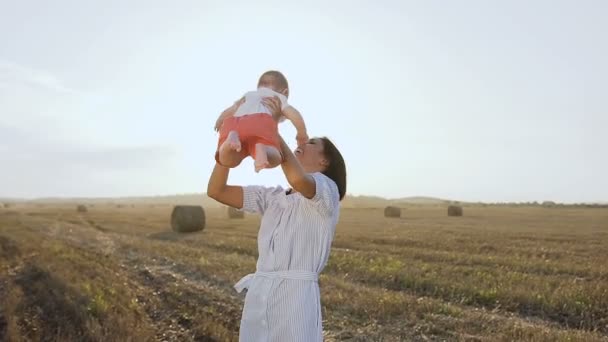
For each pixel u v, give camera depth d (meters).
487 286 10.43
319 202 2.95
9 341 6.35
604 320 8.31
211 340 6.93
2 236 19.97
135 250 17.78
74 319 7.37
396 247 17.94
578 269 12.88
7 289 9.21
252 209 3.24
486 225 31.98
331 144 3.31
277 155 2.67
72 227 31.48
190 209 28.55
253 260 14.36
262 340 2.99
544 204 104.88
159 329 7.52
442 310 8.39
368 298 8.97
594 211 63.06
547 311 8.97
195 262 13.82
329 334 7.36
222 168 3.18
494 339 6.87
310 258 3.03
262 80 3.09
